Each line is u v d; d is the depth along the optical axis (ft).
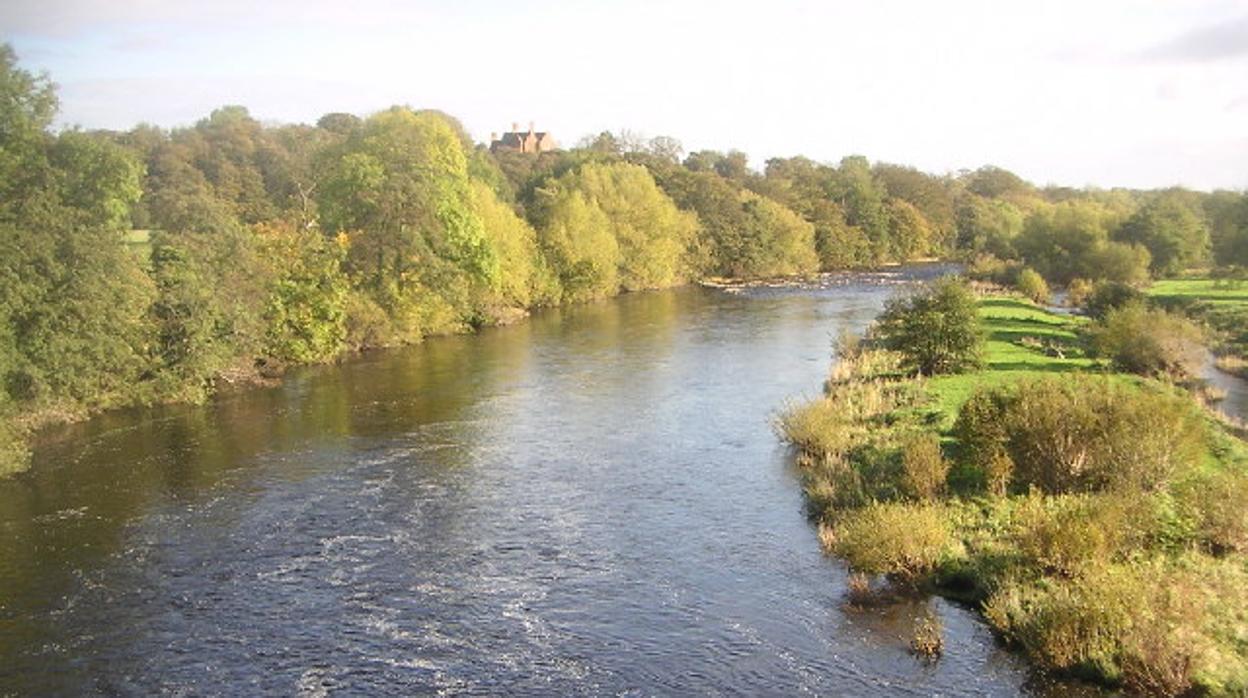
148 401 160.66
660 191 404.77
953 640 69.72
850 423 127.13
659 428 140.56
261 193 400.06
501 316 276.00
